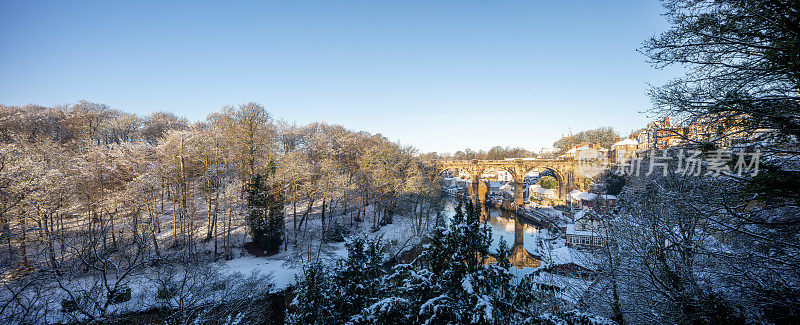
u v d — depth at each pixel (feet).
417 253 117.19
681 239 40.60
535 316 22.66
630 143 189.16
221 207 116.88
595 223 75.77
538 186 280.92
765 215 26.08
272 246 107.04
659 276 39.63
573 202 202.90
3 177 63.41
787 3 19.88
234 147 118.83
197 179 123.75
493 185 325.21
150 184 97.96
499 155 450.71
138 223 89.86
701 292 32.53
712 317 28.50
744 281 29.55
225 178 122.42
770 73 22.12
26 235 62.85
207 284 57.88
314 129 266.16
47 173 75.25
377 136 223.92
